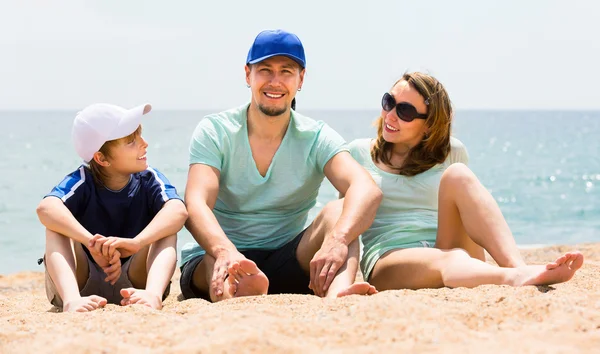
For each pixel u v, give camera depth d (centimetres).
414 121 418
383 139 435
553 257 625
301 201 433
